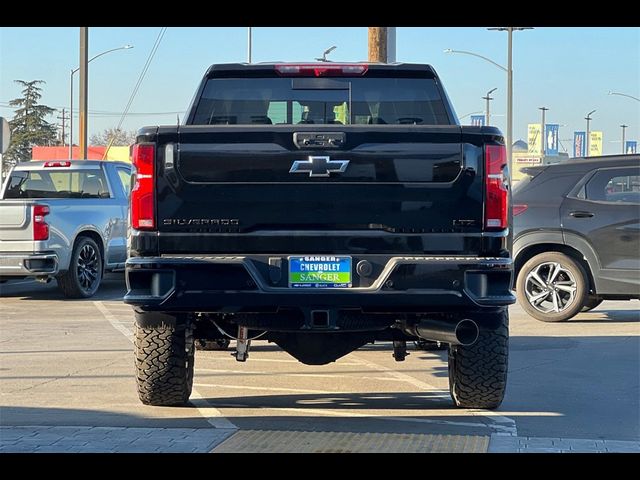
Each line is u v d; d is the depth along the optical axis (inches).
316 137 229.0
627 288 468.8
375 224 230.4
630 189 475.5
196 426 254.4
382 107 287.4
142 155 230.5
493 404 269.3
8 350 391.2
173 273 229.0
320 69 283.1
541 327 467.8
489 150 230.4
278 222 230.4
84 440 236.2
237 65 282.2
